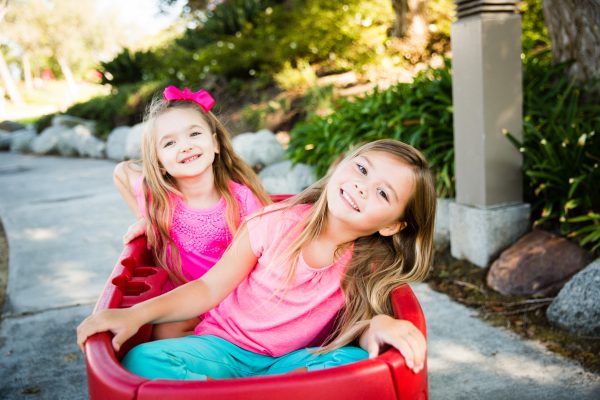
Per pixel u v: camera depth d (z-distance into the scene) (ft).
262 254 5.64
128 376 3.80
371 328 4.52
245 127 29.09
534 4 23.44
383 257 5.65
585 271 9.24
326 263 5.55
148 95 39.27
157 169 7.21
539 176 11.35
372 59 29.01
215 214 7.44
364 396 3.77
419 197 5.26
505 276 10.77
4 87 149.18
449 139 13.83
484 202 11.48
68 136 41.19
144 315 4.87
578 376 7.86
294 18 36.58
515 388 7.70
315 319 5.59
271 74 33.35
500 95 11.18
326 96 27.07
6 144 49.39
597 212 11.12
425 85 15.92
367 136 15.44
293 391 3.63
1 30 130.62
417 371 4.08
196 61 38.52
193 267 7.58
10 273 14.23
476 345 9.00
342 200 5.15
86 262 14.80
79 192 24.89
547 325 9.39
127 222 18.79
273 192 18.51
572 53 13.96
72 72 156.97
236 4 41.47
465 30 11.19
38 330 10.65
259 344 5.55
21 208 22.24
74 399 8.21
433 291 11.31
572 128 11.90
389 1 33.06
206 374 5.06
